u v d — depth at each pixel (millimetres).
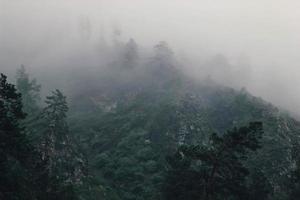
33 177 46250
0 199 34281
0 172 34938
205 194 33406
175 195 36406
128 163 93688
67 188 53125
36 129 84562
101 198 76438
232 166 33000
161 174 86000
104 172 91938
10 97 34969
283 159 94188
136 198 79750
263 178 61125
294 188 46438
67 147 84375
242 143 32562
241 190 33594
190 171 35031
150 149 100312
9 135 34125
